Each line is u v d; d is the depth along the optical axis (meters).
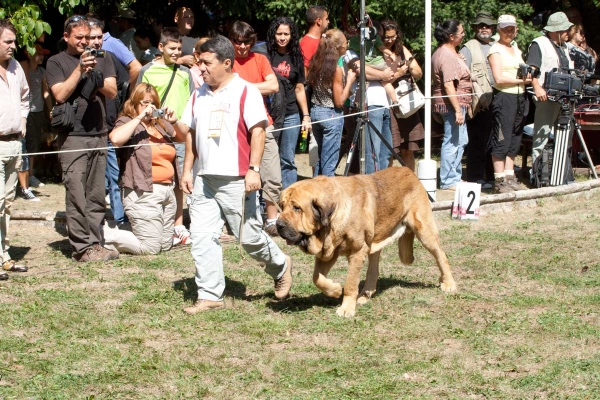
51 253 8.33
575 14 13.41
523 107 11.23
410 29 14.82
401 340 5.61
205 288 6.26
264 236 6.29
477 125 11.80
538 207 10.56
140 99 8.13
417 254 8.17
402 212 6.57
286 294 6.53
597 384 4.81
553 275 7.29
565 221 9.63
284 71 9.35
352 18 14.30
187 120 6.26
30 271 7.61
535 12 17.17
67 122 7.61
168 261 7.95
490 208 10.21
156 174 8.18
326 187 5.78
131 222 8.27
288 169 9.59
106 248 8.14
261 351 5.41
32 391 4.77
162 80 8.70
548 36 11.79
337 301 6.55
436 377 4.94
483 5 14.89
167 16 14.23
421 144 11.80
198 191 6.22
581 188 11.16
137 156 8.07
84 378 4.95
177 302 6.54
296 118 9.53
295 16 14.12
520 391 4.73
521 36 14.87
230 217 6.19
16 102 7.37
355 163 10.52
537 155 11.80
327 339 5.63
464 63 11.18
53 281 7.21
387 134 10.38
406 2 14.20
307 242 5.81
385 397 4.65
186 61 9.32
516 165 13.75
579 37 13.44
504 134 11.15
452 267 7.62
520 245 8.48
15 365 5.18
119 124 8.18
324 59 9.42
